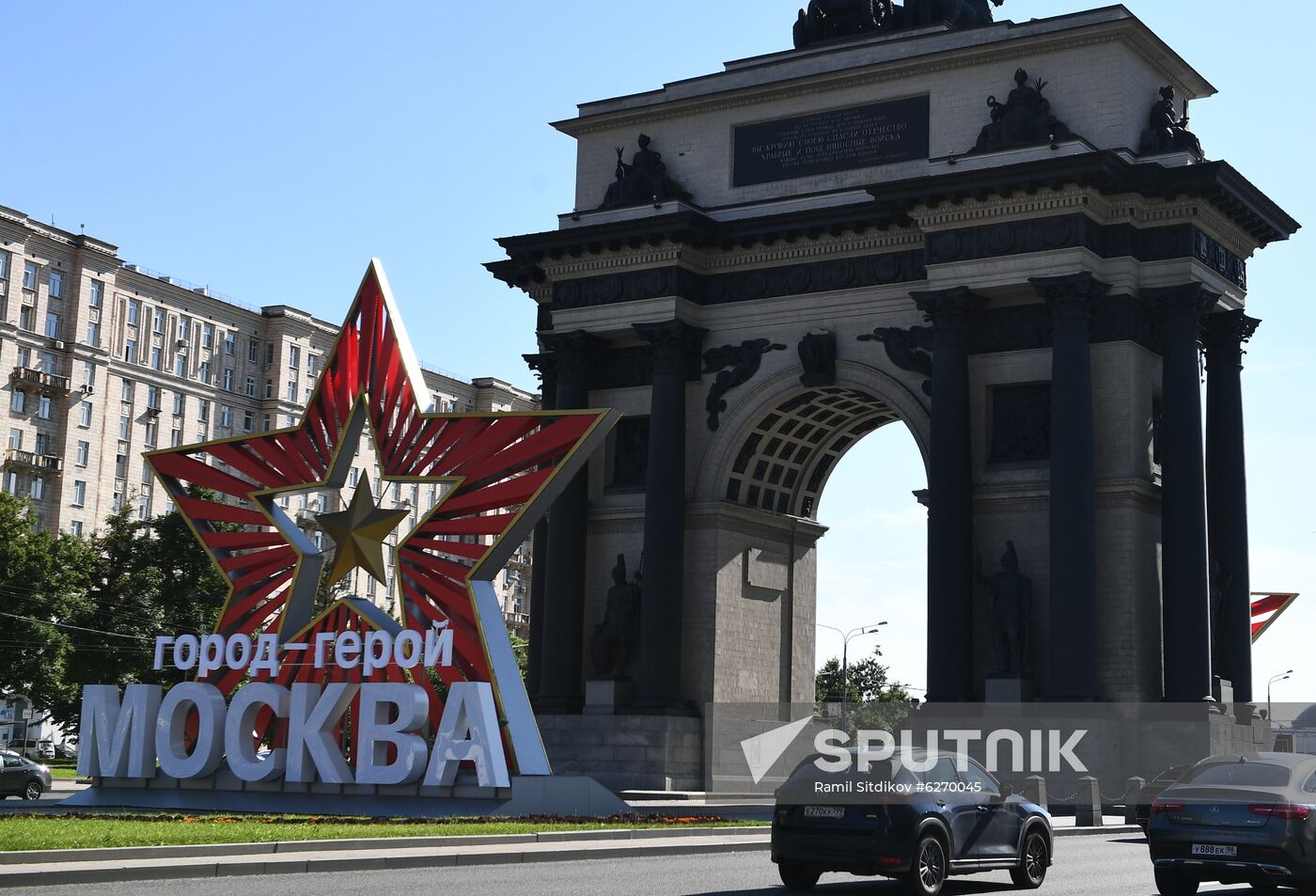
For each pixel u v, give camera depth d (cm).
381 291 6331
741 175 8131
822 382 7719
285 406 18225
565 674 7988
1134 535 7062
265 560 6294
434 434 6053
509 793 5409
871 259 7756
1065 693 6825
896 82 7788
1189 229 7212
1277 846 3266
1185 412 7125
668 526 7844
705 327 8112
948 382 7238
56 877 3147
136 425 16712
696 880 3578
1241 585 7600
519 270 8438
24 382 15438
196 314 17412
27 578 10931
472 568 5803
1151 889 3559
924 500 7481
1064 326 7056
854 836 3338
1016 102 7300
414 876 3475
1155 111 7325
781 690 8288
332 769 5622
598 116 8469
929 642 7144
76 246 16125
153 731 6044
